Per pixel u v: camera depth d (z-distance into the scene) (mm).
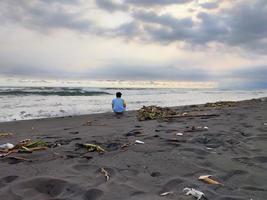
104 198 3289
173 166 4602
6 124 11086
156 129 8734
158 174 4219
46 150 5812
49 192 3578
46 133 8453
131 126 9688
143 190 3555
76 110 17328
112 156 5234
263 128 8367
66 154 5430
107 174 4125
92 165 4582
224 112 13805
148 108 13016
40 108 17406
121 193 3438
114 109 14367
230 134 7352
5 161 4969
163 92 50812
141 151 5605
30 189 3584
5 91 27469
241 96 41594
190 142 6531
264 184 3857
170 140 6727
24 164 4738
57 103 21047
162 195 3420
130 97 33062
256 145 6109
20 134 8414
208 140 6645
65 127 10195
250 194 3488
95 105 20547
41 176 3945
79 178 3936
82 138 7207
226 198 3340
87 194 3432
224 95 44062
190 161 4863
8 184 3744
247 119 10766
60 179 3830
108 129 9016
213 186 3748
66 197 3346
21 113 14867
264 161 4984
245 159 5062
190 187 3682
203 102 26453
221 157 5191
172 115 12227
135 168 4480
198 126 9102
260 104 20016
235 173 4309
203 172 4328
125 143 6395
